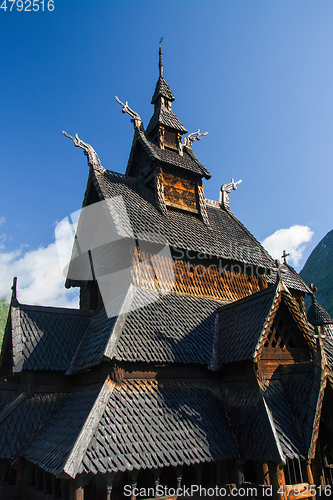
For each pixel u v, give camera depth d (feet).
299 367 33.35
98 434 26.78
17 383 41.01
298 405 31.73
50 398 37.91
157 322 37.88
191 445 28.86
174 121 65.41
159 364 34.01
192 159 63.26
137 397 31.42
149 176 57.26
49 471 25.25
